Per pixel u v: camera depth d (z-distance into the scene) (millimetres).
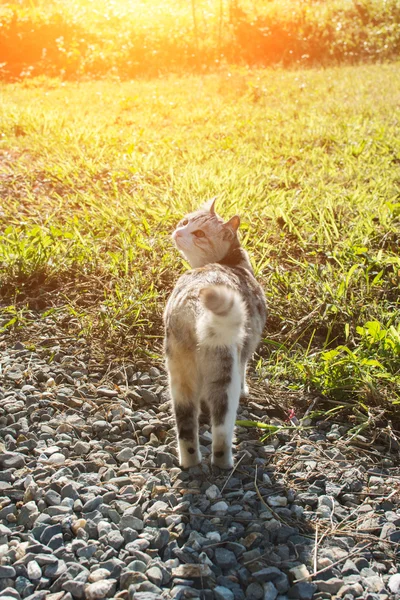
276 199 1891
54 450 1096
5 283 1553
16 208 1989
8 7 5707
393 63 4926
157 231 1771
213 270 1138
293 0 6320
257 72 4699
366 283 1476
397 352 1251
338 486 1050
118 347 1356
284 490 1042
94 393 1242
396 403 1167
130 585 875
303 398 1232
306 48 5340
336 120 2967
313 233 1711
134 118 3291
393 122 2891
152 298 1481
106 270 1594
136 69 5184
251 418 1198
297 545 949
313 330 1410
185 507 996
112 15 5809
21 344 1365
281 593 893
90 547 923
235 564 918
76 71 5066
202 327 983
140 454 1103
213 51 5348
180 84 4410
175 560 915
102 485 1032
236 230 1278
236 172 2158
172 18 5859
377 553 944
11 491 1007
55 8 5727
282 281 1523
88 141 2621
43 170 2320
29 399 1205
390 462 1101
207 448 1128
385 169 2207
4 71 4941
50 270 1584
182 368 1052
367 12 5656
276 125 2986
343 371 1240
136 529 961
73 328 1420
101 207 1953
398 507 1017
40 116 3084
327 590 892
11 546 921
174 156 2484
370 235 1681
